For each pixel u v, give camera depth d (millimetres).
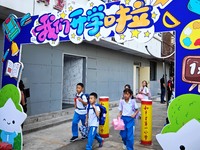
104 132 5910
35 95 7621
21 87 5227
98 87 11195
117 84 13156
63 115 8547
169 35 11000
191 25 3254
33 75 7543
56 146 5168
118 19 3881
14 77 4836
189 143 3170
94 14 4102
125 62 14211
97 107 4773
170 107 3322
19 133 4605
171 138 3297
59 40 4422
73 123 5500
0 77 6520
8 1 5723
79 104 5480
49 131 6531
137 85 16656
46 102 8086
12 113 4742
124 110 4543
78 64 10211
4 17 6449
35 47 7621
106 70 11953
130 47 12320
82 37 4188
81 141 5582
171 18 3418
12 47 4973
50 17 4547
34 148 5000
